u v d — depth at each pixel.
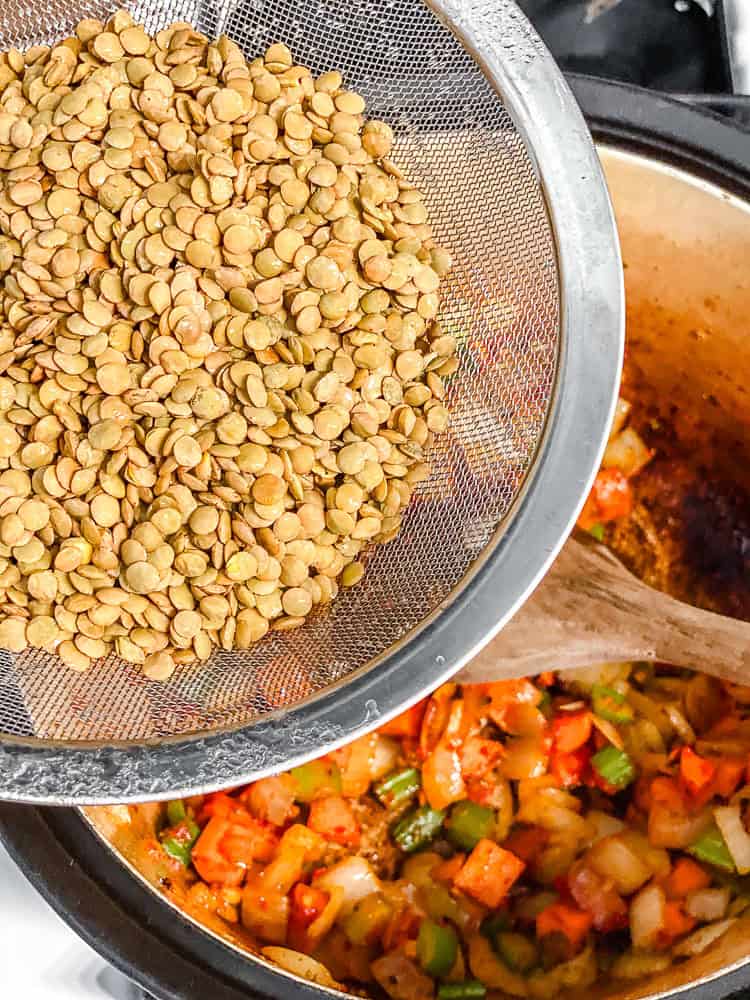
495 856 0.46
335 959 0.45
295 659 0.39
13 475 0.38
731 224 0.43
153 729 0.38
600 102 0.42
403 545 0.40
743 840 0.44
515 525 0.37
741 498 0.50
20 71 0.40
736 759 0.46
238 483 0.38
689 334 0.47
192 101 0.39
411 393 0.39
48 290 0.38
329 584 0.39
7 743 0.37
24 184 0.38
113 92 0.39
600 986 0.44
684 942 0.44
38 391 0.38
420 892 0.46
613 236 0.38
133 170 0.39
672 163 0.42
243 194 0.39
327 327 0.39
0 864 0.44
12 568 0.38
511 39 0.38
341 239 0.39
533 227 0.39
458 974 0.45
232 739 0.37
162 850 0.44
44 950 0.43
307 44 0.41
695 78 0.48
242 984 0.39
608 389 0.37
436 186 0.41
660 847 0.46
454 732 0.47
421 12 0.39
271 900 0.45
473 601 0.37
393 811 0.47
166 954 0.39
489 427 0.39
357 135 0.40
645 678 0.48
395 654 0.37
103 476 0.38
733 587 0.49
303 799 0.46
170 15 0.41
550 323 0.38
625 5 0.48
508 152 0.39
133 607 0.38
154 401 0.38
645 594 0.43
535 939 0.45
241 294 0.38
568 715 0.47
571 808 0.47
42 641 0.38
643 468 0.50
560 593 0.43
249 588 0.38
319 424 0.38
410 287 0.39
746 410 0.48
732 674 0.42
